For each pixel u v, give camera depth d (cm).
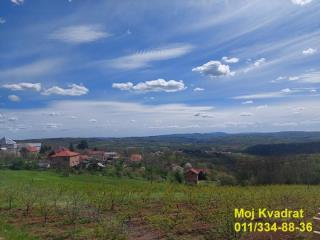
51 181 4034
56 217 1731
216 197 2441
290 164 6762
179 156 11431
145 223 1648
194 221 1683
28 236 1372
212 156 11375
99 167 8131
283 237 1376
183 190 2827
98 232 1432
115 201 2219
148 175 7500
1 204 2033
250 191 2780
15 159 8019
